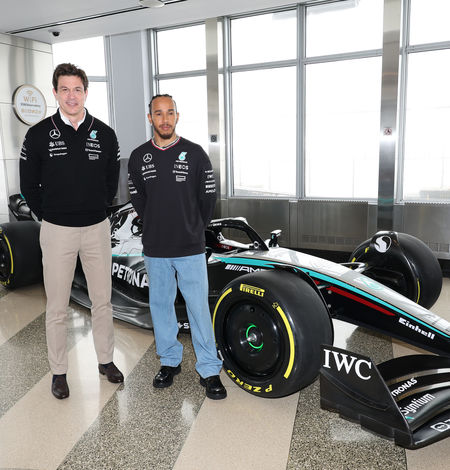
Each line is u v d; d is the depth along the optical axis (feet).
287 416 6.70
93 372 8.18
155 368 8.32
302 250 19.24
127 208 11.14
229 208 20.65
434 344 6.57
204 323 7.07
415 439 5.22
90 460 5.81
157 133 6.57
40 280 13.41
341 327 10.09
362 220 17.71
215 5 15.64
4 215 18.95
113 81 22.86
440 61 16.83
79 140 6.70
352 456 5.77
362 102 18.81
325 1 18.54
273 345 6.54
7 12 15.96
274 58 20.27
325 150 19.86
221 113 20.75
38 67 19.80
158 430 6.40
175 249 6.75
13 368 8.45
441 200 17.56
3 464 5.76
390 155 16.80
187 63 22.45
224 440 6.14
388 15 15.90
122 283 10.75
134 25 17.84
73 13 16.22
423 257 9.39
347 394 5.70
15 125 19.03
